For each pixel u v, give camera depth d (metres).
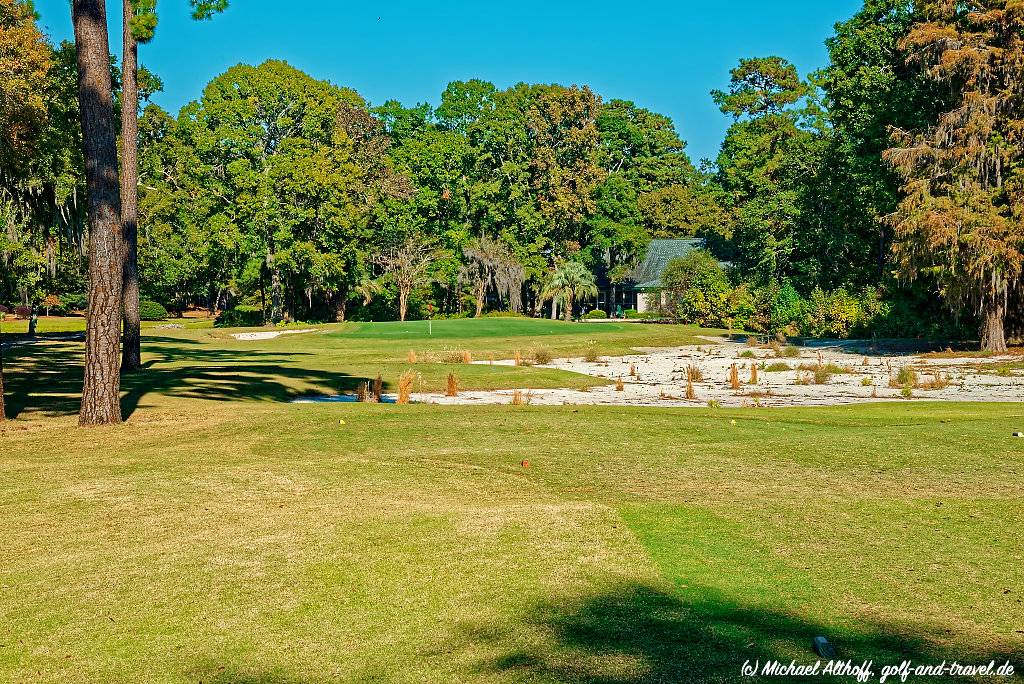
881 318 48.66
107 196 14.58
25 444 12.70
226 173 64.12
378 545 7.75
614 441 12.80
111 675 5.38
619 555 7.39
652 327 58.12
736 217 76.50
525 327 55.16
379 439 13.02
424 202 73.69
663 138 93.12
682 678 5.13
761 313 57.44
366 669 5.38
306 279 66.38
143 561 7.40
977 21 36.75
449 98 76.75
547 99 76.12
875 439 12.68
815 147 64.50
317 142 67.38
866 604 6.27
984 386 26.11
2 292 47.97
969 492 9.56
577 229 77.69
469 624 6.00
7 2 27.53
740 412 16.70
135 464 11.28
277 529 8.30
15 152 27.73
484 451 12.13
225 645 5.75
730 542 7.75
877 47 47.25
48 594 6.68
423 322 59.06
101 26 14.64
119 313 14.77
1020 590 6.54
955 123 36.47
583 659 5.41
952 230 34.62
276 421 14.54
